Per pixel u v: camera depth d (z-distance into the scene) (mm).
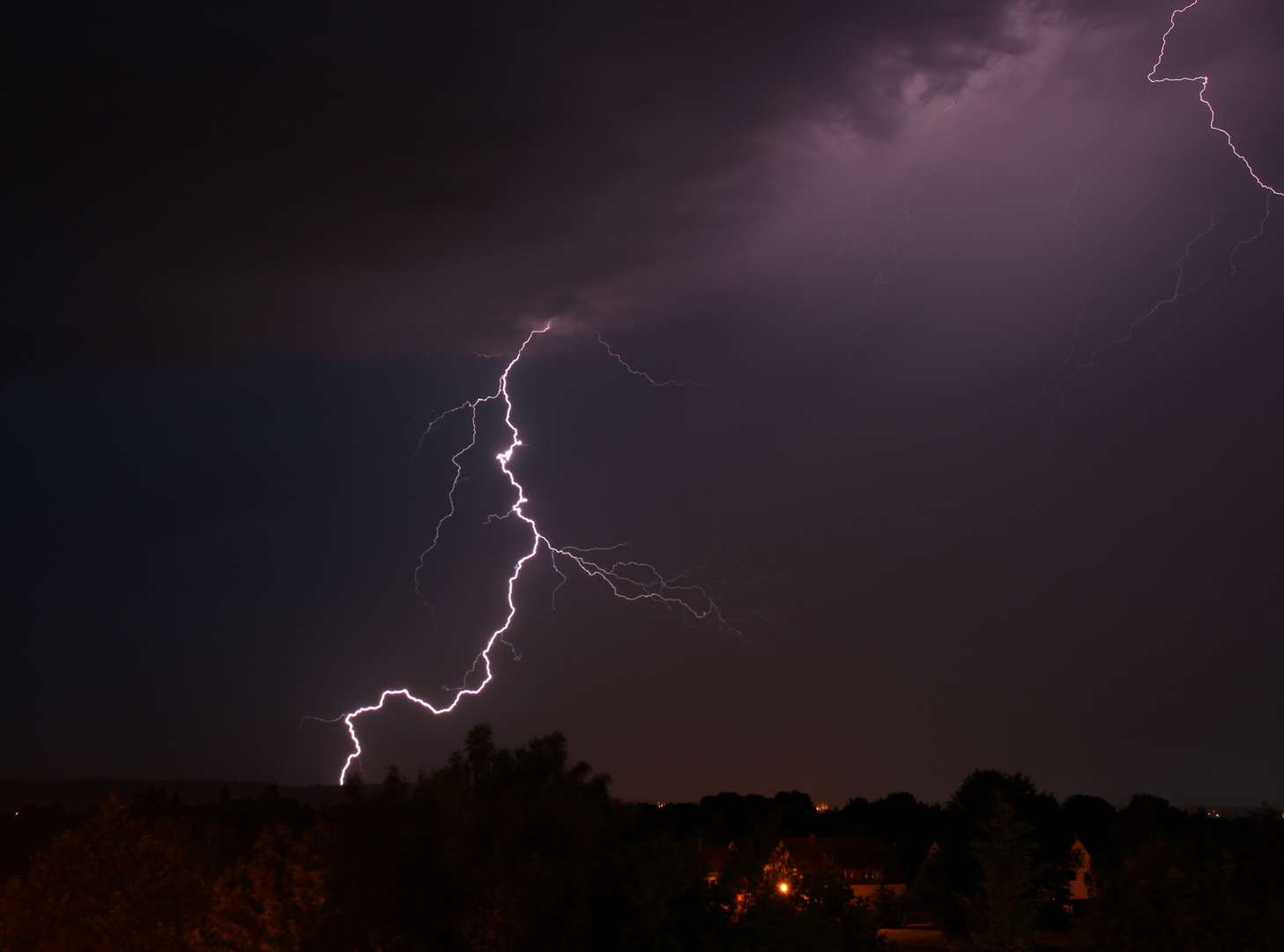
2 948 12531
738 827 61469
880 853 60406
